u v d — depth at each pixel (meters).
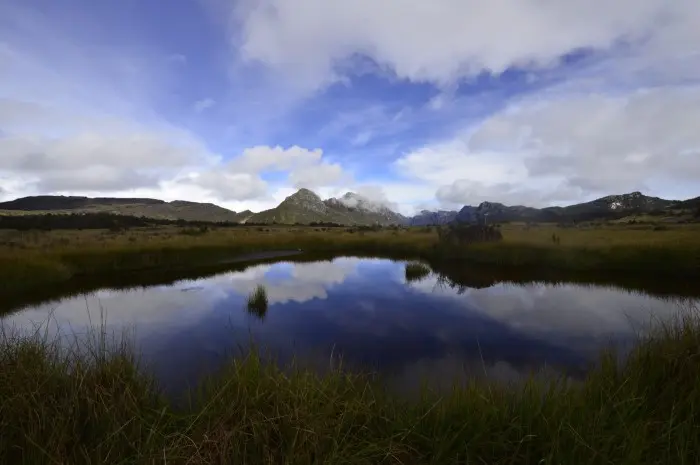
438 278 20.59
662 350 4.95
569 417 3.57
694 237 24.80
